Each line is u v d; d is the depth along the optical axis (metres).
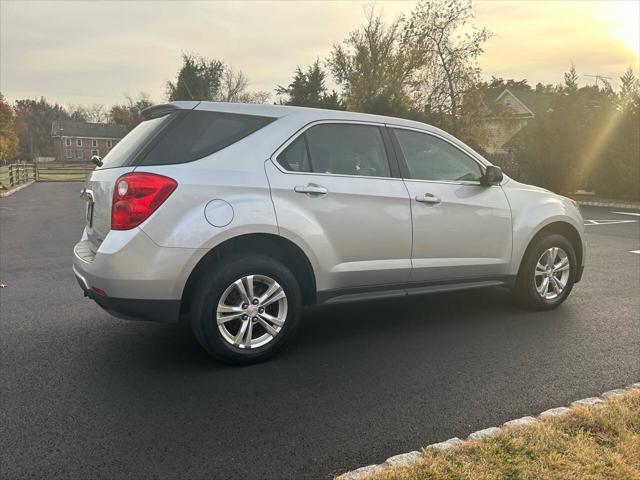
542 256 5.14
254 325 3.94
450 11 29.39
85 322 4.85
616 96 21.34
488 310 5.28
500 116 32.00
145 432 2.91
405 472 2.42
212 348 3.68
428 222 4.38
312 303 4.06
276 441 2.83
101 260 3.43
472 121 30.28
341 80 35.97
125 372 3.72
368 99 29.75
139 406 3.21
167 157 3.55
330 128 4.12
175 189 3.45
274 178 3.76
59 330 4.62
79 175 40.16
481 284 4.83
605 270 7.45
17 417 3.06
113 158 3.94
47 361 3.91
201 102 3.80
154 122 3.82
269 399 3.32
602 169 21.44
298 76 42.28
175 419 3.06
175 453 2.71
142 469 2.57
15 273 7.06
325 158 4.05
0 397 3.31
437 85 30.38
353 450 2.74
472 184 4.70
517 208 4.90
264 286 3.85
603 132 21.33
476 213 4.63
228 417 3.08
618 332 4.62
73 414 3.10
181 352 4.11
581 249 5.43
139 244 3.38
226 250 3.79
